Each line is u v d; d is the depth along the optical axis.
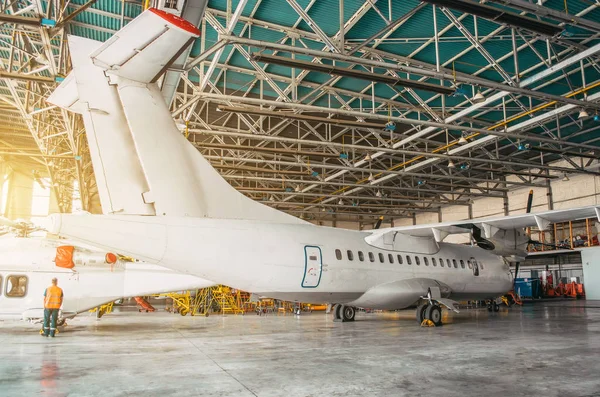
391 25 14.43
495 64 16.28
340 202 46.47
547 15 12.44
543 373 7.21
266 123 26.59
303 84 21.14
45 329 12.57
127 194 9.79
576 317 18.78
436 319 15.34
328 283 13.53
